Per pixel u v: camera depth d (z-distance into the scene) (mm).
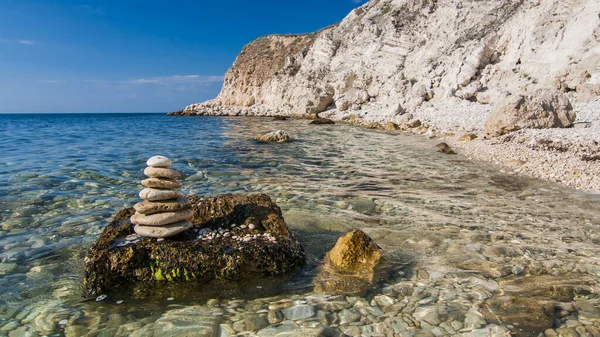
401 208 6859
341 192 8039
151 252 4008
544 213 6480
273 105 47000
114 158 12367
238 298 3756
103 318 3395
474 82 25750
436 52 31406
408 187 8484
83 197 7355
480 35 28453
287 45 57250
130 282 3916
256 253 4176
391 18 37344
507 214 6457
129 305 3621
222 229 4602
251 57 58531
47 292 3840
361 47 38938
